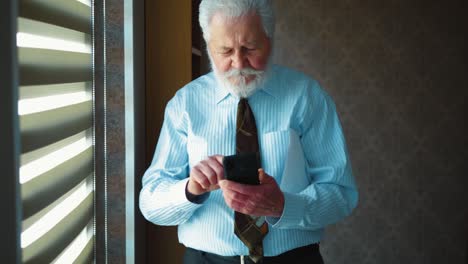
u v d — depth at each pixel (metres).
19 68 0.71
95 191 1.49
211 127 1.47
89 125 1.24
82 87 1.18
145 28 1.88
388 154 3.33
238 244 1.42
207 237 1.44
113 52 1.49
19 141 0.65
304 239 1.46
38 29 0.81
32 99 0.79
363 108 3.31
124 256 1.54
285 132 1.44
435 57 3.29
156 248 1.92
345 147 1.50
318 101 1.51
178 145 1.52
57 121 0.91
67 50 1.01
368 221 3.37
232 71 1.34
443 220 3.38
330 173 1.46
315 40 3.28
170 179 1.47
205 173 1.23
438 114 3.32
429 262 3.39
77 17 1.07
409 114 3.32
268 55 1.37
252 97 1.47
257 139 1.44
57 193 0.89
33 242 0.77
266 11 1.33
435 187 3.36
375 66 3.29
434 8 3.26
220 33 1.31
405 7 3.26
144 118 1.85
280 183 1.45
